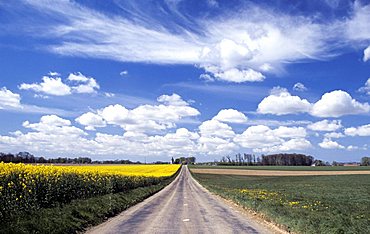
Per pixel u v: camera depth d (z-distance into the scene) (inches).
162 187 2084.2
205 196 1393.9
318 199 1134.4
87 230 557.6
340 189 1737.2
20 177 607.5
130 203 1015.6
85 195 910.4
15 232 441.7
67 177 808.3
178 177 3855.8
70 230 530.6
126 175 1432.1
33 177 652.1
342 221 575.2
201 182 2785.4
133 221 660.1
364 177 2933.1
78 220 590.6
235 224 633.6
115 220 674.2
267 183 2454.5
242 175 4106.8
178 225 612.7
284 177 3415.4
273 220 654.5
